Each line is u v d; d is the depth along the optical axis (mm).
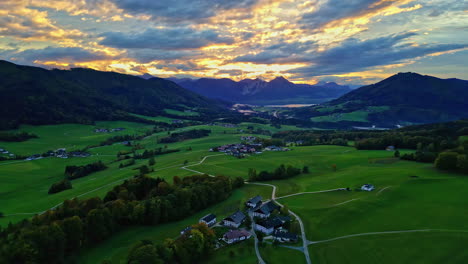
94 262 77500
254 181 160750
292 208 113688
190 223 103562
